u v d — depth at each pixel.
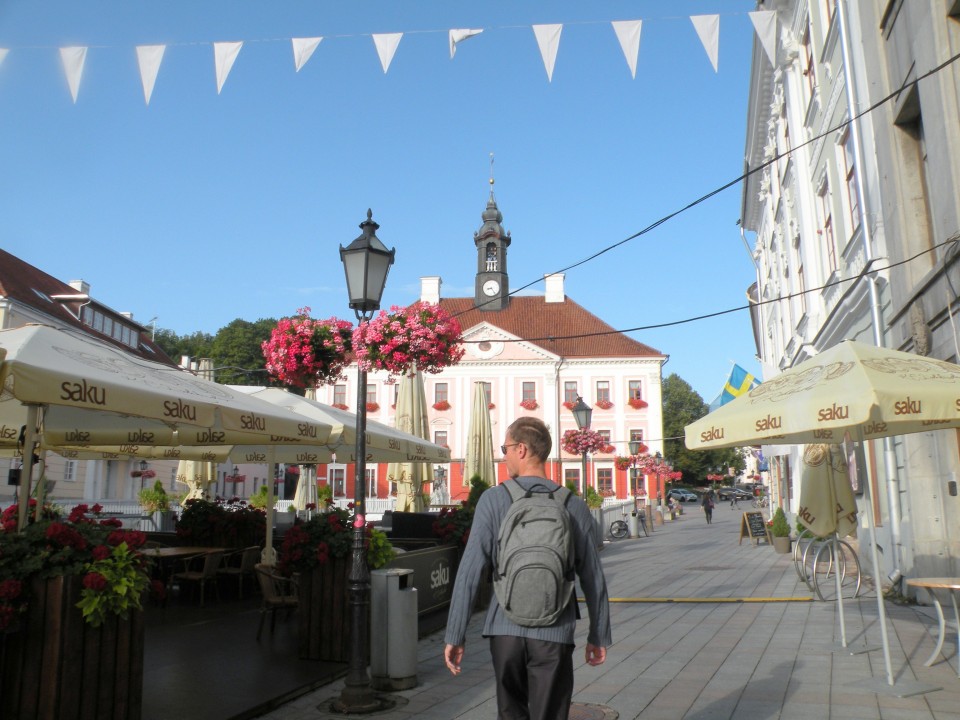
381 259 6.80
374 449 10.55
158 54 6.89
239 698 6.00
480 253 63.03
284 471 51.81
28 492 5.96
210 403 6.67
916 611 9.80
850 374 5.86
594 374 57.84
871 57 11.88
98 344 6.79
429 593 9.99
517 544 3.28
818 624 9.16
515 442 3.68
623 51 6.99
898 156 10.96
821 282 17.02
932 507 10.30
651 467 44.62
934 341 9.78
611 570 17.28
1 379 4.92
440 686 6.64
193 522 12.64
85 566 4.52
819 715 5.44
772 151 23.45
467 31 7.07
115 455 12.89
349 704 5.90
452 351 9.09
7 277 34.78
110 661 4.63
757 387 7.24
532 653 3.24
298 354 8.87
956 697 5.83
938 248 9.72
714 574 15.45
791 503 24.38
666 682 6.52
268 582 8.48
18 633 4.39
